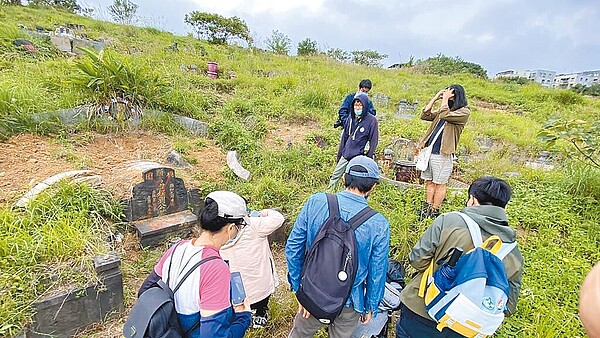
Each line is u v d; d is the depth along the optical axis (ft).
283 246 13.67
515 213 14.80
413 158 19.66
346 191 7.22
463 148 23.48
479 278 5.89
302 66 44.52
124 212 11.98
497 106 45.19
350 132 15.29
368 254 6.82
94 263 8.93
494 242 6.25
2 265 8.45
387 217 13.58
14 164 13.05
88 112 16.97
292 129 23.73
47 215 10.36
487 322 5.87
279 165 17.57
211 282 5.37
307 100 28.86
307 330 7.82
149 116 18.98
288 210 14.26
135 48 35.04
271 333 9.62
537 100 47.39
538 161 22.81
